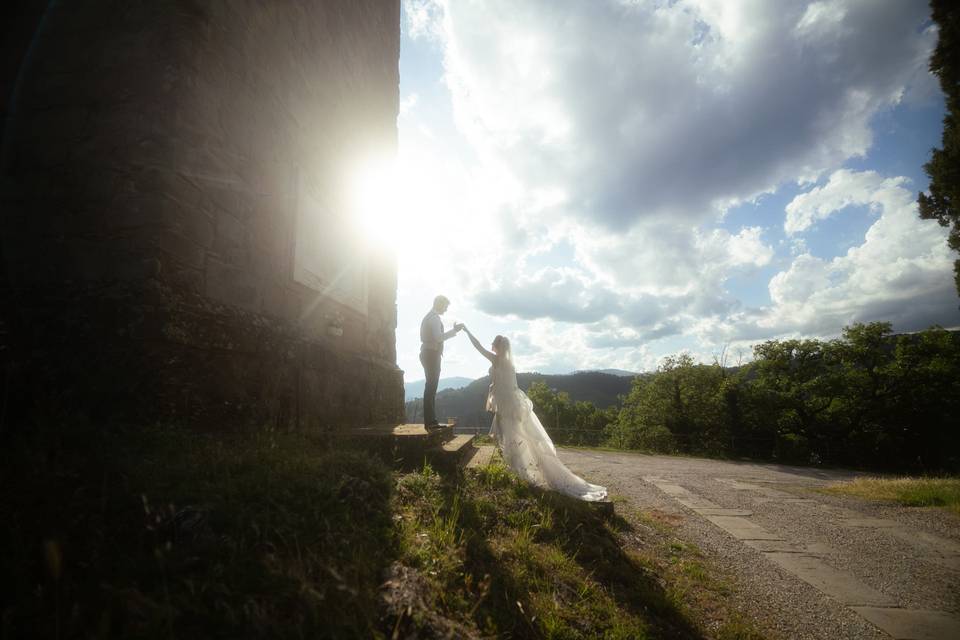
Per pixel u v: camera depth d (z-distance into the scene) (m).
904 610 3.97
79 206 4.58
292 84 6.84
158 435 3.83
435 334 6.72
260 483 3.30
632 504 7.15
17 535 2.26
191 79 4.86
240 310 5.50
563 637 2.80
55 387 3.98
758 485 10.12
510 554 3.66
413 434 5.83
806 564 4.99
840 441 26.33
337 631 2.10
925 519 6.95
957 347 25.62
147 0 4.84
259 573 2.36
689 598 3.89
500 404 6.29
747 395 27.50
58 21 4.97
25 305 4.36
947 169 12.58
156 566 2.23
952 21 11.62
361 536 3.06
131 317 4.21
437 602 2.66
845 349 27.44
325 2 7.94
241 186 5.64
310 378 6.80
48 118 4.80
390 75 11.27
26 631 1.76
